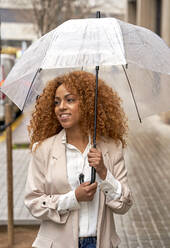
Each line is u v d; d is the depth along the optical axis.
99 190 2.33
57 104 2.40
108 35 2.15
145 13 19.73
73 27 2.24
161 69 2.18
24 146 10.95
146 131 13.59
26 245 4.43
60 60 2.09
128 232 4.82
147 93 2.67
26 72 2.28
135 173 7.82
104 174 2.24
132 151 10.11
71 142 2.42
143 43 2.24
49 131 2.48
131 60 2.10
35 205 2.30
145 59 2.16
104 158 2.37
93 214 2.30
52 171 2.32
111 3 23.31
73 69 2.87
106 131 2.44
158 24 19.61
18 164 8.78
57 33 2.25
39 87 2.74
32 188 2.36
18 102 2.54
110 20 2.27
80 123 2.38
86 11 14.47
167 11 14.97
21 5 13.06
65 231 2.28
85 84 2.37
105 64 2.03
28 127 2.57
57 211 2.25
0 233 4.84
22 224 5.01
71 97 2.34
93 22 2.25
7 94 2.49
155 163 8.72
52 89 2.44
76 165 2.35
